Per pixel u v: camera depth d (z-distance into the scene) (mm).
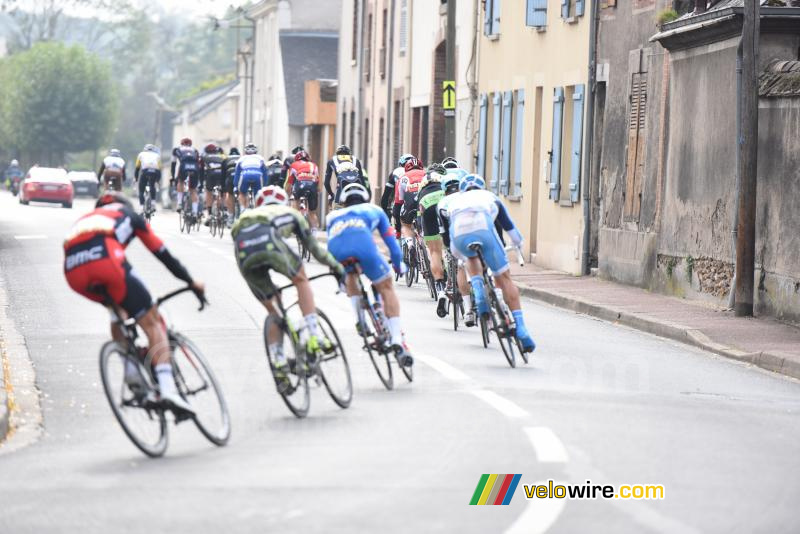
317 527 20203
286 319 30000
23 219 122625
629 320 51469
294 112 173500
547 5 77312
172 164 106250
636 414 30750
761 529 20484
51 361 39031
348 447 26562
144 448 25609
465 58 95312
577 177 71688
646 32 63656
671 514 21266
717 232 54844
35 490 23062
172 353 26500
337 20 182125
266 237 29562
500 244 38906
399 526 20250
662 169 61219
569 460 25188
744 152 49594
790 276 48625
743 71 49281
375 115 123875
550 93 77062
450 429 28391
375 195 122812
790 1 52438
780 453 26766
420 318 50375
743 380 37750
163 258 26219
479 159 91438
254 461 25328
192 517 20906
